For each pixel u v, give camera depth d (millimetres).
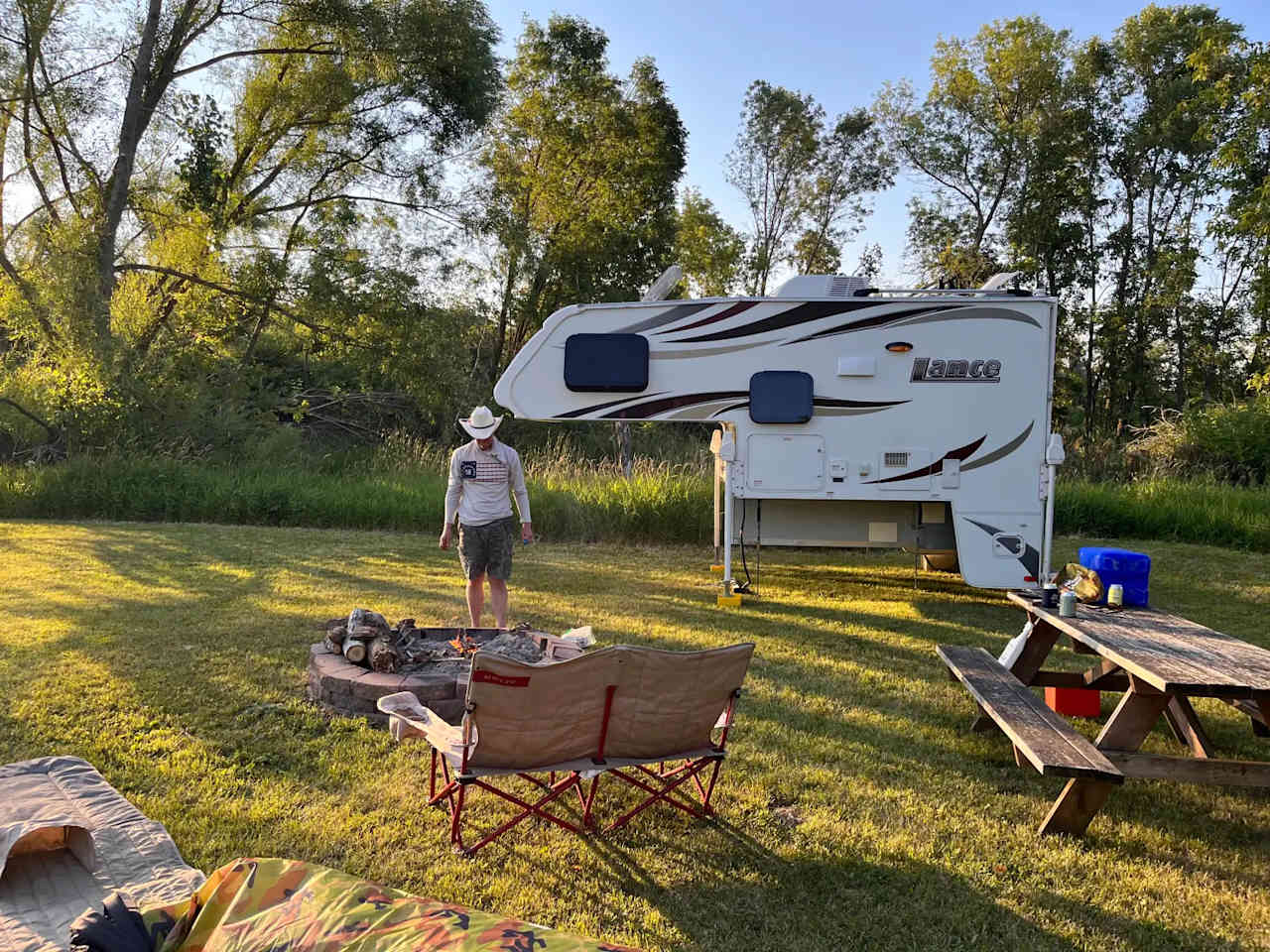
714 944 3021
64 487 14422
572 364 8523
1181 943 3109
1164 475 18734
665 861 3588
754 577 10211
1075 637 4695
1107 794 3863
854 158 38844
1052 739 3842
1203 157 31547
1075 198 32375
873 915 3223
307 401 24828
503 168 31594
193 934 2150
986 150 32531
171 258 21391
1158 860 3721
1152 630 4703
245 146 23641
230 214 22141
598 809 4059
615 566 10711
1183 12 32031
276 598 8266
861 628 7789
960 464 8414
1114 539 13148
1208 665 3939
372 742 4691
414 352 23250
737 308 8461
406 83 23484
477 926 1979
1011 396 8367
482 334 30250
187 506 14094
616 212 32562
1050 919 3236
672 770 4484
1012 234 32312
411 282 23219
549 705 3541
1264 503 13805
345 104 23375
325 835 3682
